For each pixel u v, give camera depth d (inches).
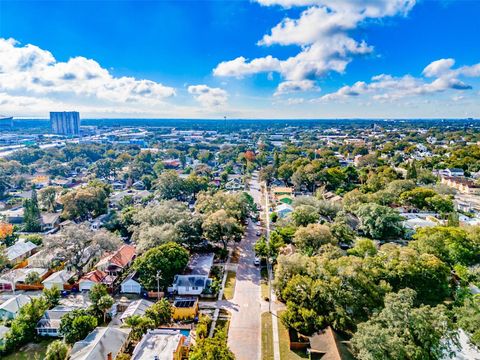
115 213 3907.5
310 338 1678.2
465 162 6353.3
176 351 1550.2
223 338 1569.9
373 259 2111.2
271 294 2282.2
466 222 3543.3
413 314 1487.5
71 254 2484.0
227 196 3627.0
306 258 2158.0
